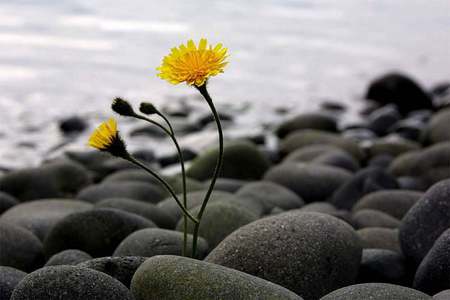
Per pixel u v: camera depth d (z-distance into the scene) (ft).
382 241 13.50
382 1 73.61
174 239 12.09
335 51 48.65
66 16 54.13
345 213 15.23
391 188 18.17
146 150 25.67
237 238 11.07
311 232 11.05
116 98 9.75
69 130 30.04
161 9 59.52
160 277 9.38
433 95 38.91
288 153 25.76
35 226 15.16
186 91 37.63
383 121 31.14
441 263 10.88
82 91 36.04
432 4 72.64
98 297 9.05
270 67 43.37
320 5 68.59
